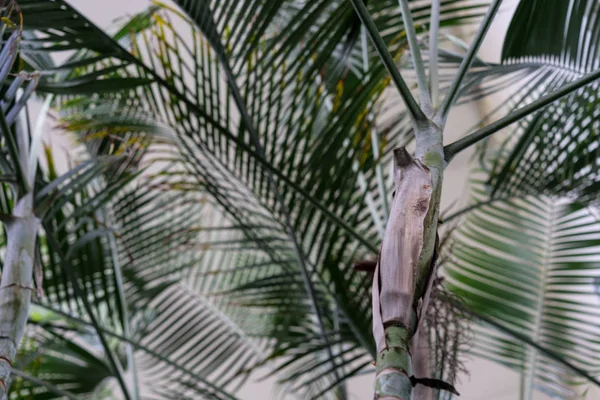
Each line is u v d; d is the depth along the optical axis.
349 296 3.24
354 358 3.16
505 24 6.83
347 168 3.07
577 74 3.24
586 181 3.55
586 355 4.29
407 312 2.10
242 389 7.75
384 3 3.53
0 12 2.54
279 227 3.56
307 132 3.03
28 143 2.92
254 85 2.94
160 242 4.17
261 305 3.97
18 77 2.55
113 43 2.81
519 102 3.45
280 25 3.62
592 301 5.32
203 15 2.84
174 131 3.32
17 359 3.97
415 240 2.14
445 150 2.29
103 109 3.76
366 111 3.05
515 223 4.85
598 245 4.63
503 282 4.57
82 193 3.84
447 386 2.09
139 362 5.24
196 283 4.95
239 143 2.86
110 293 4.24
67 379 4.54
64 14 2.75
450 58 3.59
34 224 2.67
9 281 2.55
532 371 4.26
